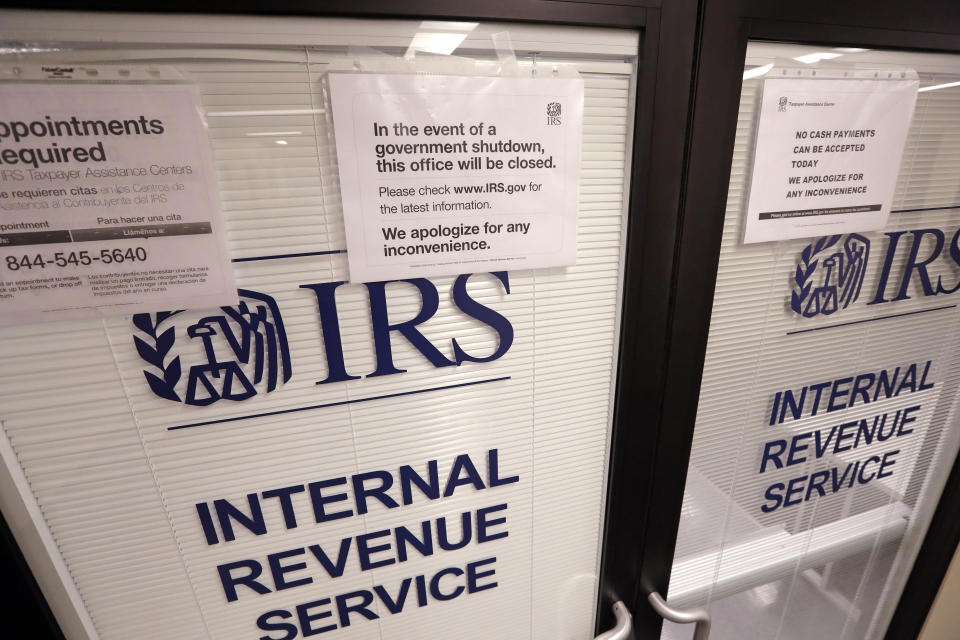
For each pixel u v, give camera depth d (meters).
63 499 0.66
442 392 0.76
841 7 0.72
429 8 0.58
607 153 0.72
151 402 0.65
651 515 0.96
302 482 0.75
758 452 1.04
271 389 0.69
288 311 0.66
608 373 0.85
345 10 0.55
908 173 0.90
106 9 0.50
